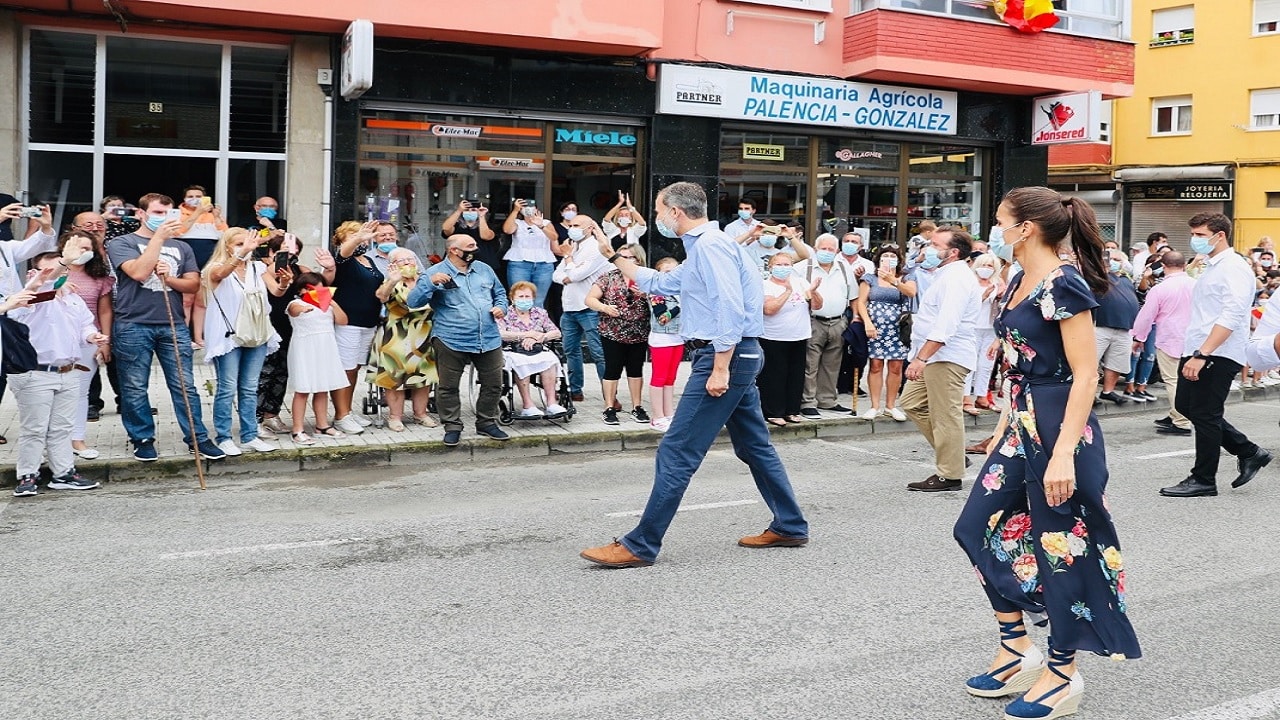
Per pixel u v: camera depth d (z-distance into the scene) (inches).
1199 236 318.7
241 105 532.4
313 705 167.0
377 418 409.7
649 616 209.5
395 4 506.3
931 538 270.7
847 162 641.6
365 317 386.9
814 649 192.2
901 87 637.3
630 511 300.0
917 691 173.9
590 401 467.8
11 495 313.3
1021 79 636.7
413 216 553.9
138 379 333.1
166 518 288.0
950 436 324.5
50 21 498.6
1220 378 318.3
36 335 306.0
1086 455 161.9
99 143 514.6
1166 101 1149.7
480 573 237.8
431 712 164.4
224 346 343.3
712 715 163.9
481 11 520.1
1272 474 358.0
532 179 573.6
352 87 495.8
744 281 240.8
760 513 297.1
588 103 571.5
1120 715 165.9
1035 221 164.1
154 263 326.0
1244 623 209.2
